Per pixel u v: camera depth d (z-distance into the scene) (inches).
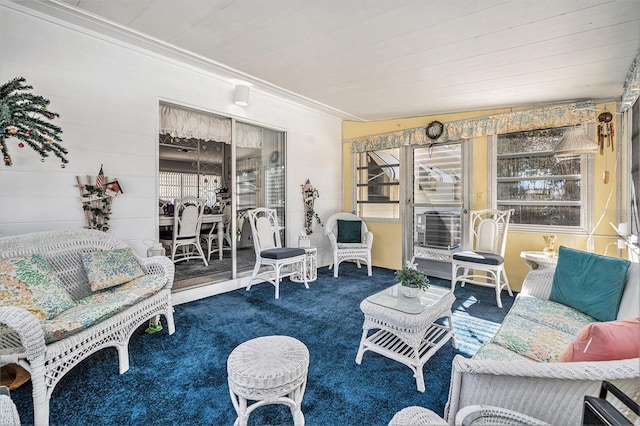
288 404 54.0
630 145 114.3
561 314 74.5
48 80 93.6
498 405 42.9
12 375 72.9
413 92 139.3
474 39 91.4
